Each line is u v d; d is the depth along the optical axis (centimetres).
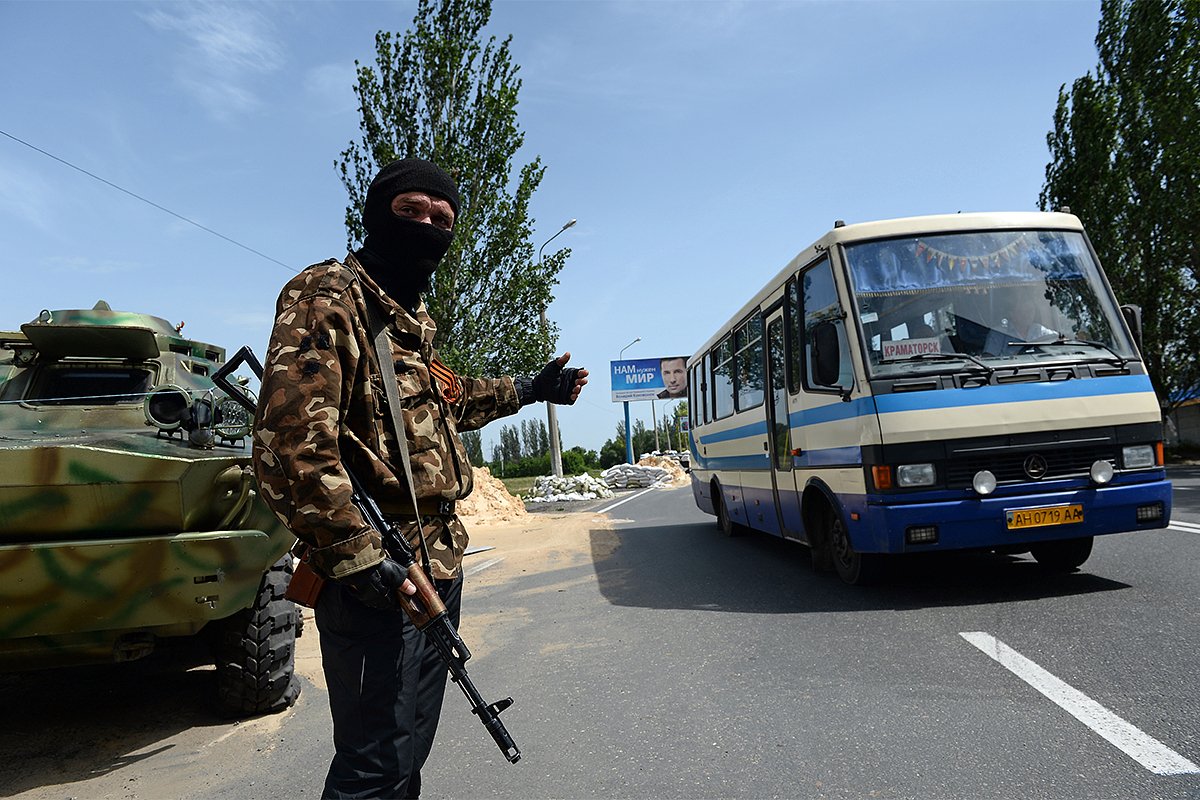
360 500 226
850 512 703
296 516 209
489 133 1755
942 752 374
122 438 492
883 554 716
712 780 365
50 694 604
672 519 1786
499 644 672
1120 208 3014
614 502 2816
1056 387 658
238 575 460
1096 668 470
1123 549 838
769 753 389
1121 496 651
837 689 473
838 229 730
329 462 212
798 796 342
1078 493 646
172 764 449
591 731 442
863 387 671
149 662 694
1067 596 652
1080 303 706
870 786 346
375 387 238
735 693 483
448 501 252
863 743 392
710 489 1402
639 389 5869
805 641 587
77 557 418
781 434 905
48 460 418
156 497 436
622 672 552
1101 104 3023
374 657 229
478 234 1775
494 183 1780
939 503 639
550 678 554
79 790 416
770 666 532
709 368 1349
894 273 708
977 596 682
